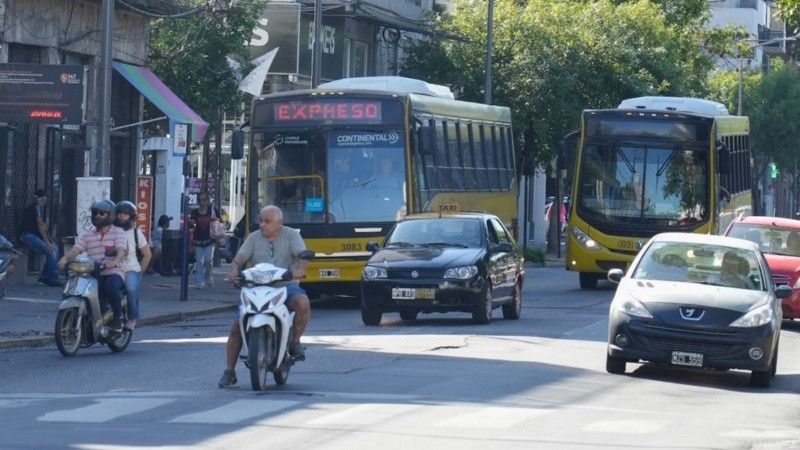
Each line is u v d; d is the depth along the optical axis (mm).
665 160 43625
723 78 117375
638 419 17969
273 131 37594
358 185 37125
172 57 47906
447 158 40406
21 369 22453
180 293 38844
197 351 25406
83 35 41875
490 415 17531
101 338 24656
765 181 126938
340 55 62625
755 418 18984
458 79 66750
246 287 19469
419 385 20344
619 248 43688
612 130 44031
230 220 65062
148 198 45281
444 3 78562
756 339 22578
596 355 25828
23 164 39656
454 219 32625
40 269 40312
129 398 18641
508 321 32938
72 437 15242
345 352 24812
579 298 41781
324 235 36938
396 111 37250
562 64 68125
